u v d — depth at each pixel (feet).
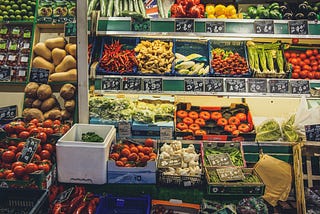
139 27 12.84
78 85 12.10
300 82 12.48
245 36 12.72
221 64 12.97
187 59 13.39
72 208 10.27
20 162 10.55
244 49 13.85
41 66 13.33
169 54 13.26
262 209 10.44
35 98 13.29
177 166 11.12
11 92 13.80
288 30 12.75
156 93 12.39
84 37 11.75
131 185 10.89
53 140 11.54
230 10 13.93
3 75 13.46
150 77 12.47
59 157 10.62
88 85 12.32
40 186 10.21
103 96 13.03
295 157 11.75
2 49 13.92
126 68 12.82
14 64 13.70
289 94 12.41
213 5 14.43
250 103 13.83
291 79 12.55
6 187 10.16
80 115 12.30
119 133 12.27
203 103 13.84
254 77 12.80
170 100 13.12
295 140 12.30
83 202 10.47
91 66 12.59
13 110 13.58
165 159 11.32
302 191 11.34
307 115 12.34
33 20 13.91
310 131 11.96
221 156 11.69
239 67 12.90
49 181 10.55
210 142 12.03
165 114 12.46
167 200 10.99
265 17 13.56
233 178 10.79
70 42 13.85
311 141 11.94
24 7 13.99
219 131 12.64
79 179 10.80
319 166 12.21
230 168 11.10
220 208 10.59
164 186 10.98
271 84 12.44
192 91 12.39
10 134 11.75
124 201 10.69
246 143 12.12
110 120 12.22
